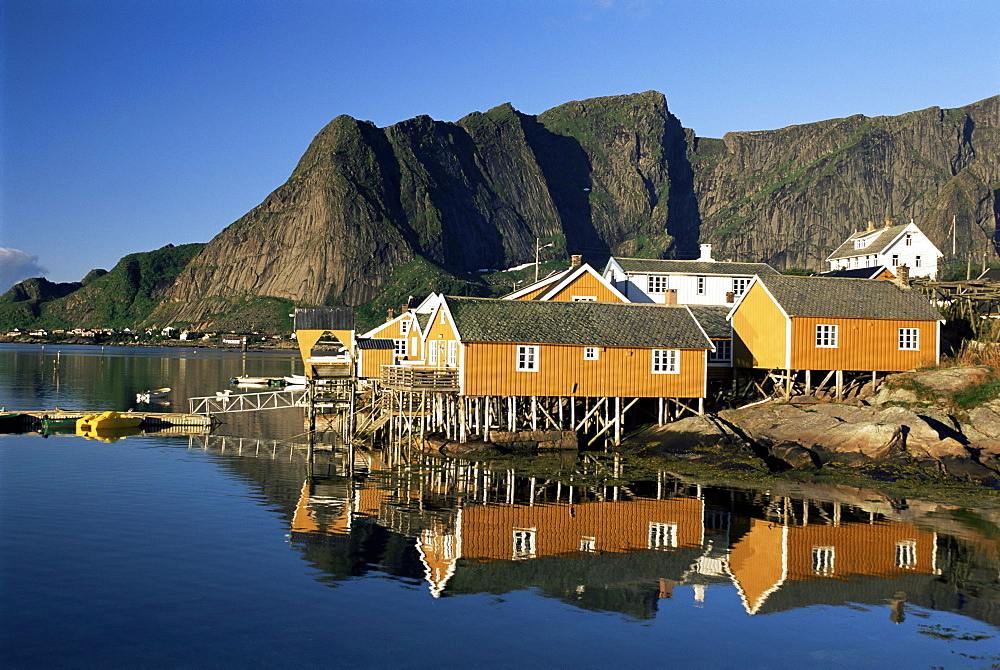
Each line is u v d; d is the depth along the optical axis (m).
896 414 41.00
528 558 25.09
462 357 44.62
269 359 190.62
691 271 66.00
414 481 36.91
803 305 48.84
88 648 18.30
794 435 41.88
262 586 22.27
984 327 54.19
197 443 49.03
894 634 19.89
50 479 35.97
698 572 24.03
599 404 46.53
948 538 27.70
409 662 17.92
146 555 24.72
